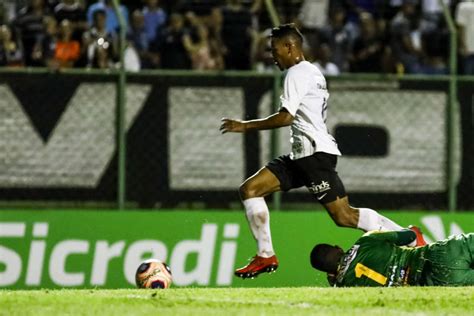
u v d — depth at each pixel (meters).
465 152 42.44
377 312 22.41
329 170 28.97
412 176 42.22
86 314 21.75
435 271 27.64
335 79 41.88
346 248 41.03
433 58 44.56
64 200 40.62
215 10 43.00
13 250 39.75
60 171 40.62
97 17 41.81
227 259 40.53
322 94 28.66
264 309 22.73
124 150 40.88
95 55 41.69
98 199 40.78
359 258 28.23
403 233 28.42
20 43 41.75
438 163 42.41
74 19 41.91
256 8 43.62
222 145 41.44
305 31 44.28
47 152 40.59
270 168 29.28
